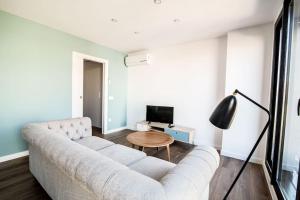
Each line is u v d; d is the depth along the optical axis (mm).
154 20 2506
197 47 3445
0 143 2367
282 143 1789
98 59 3777
